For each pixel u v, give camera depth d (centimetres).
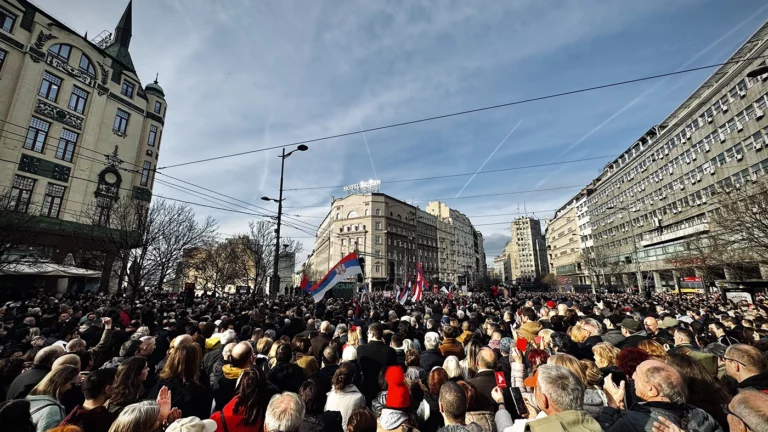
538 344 570
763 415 196
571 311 869
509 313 1008
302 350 563
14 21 2236
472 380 384
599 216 6431
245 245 3288
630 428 222
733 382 355
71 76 2491
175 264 2028
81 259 2078
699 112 3662
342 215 7131
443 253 8919
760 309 1320
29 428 235
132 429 229
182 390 336
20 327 783
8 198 1761
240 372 410
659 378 235
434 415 378
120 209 2016
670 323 743
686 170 3912
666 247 4203
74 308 1216
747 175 3006
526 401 348
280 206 1653
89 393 296
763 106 2844
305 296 2584
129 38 3175
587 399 330
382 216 6875
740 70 3070
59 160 2378
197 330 738
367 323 1071
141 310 1002
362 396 382
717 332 654
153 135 3128
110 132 2720
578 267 7425
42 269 1845
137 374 329
